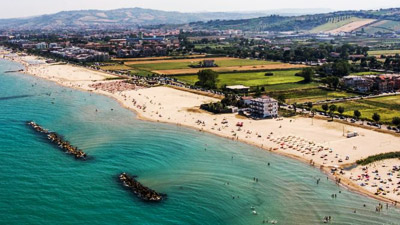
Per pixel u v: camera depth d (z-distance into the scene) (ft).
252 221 490.90
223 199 541.75
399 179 590.96
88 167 636.89
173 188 571.28
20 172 612.29
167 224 480.64
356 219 493.77
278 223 486.79
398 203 526.98
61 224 475.72
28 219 484.33
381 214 503.20
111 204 521.24
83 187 565.94
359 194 552.41
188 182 590.55
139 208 513.86
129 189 563.07
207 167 647.56
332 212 509.76
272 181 595.88
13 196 536.42
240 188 573.74
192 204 526.98
